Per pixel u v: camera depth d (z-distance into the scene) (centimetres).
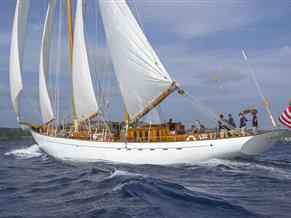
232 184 1455
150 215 958
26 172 1936
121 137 2270
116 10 2338
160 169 1911
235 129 2091
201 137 2073
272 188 1367
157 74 2272
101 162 2205
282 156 2909
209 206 1052
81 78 2583
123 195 1184
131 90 2356
